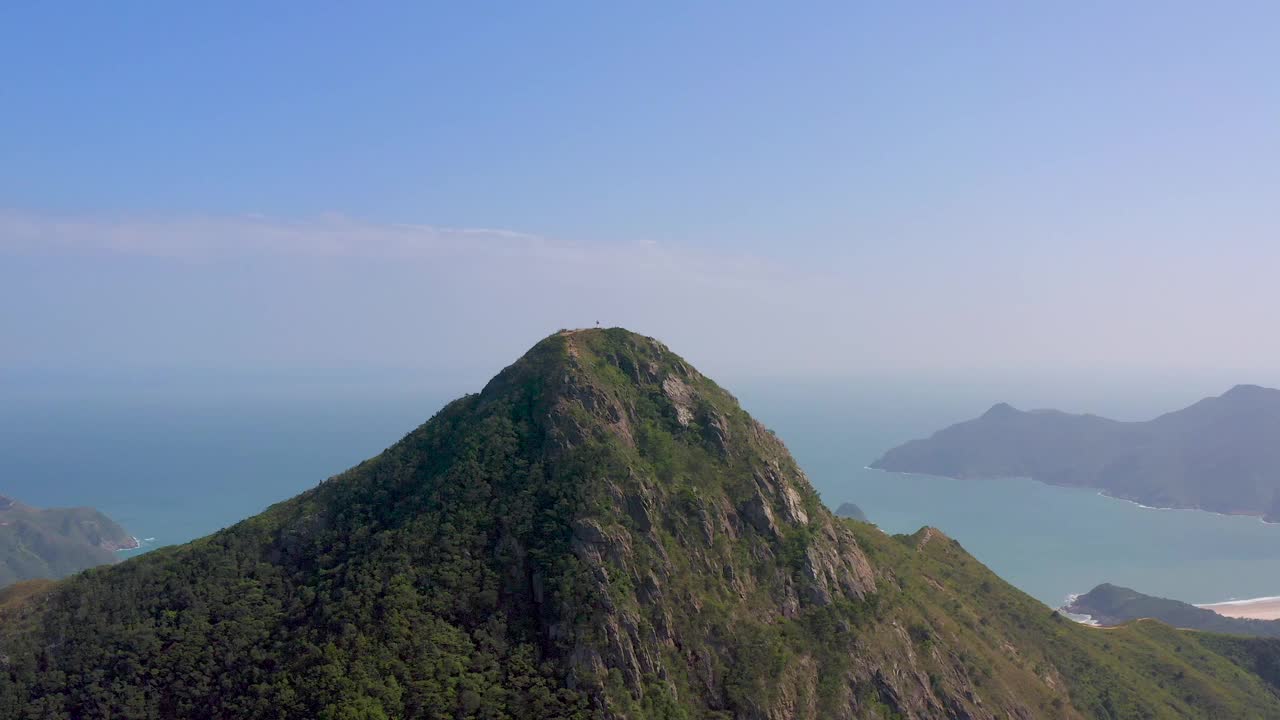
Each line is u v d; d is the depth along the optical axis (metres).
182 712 92.12
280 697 88.00
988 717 113.12
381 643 90.56
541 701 84.75
